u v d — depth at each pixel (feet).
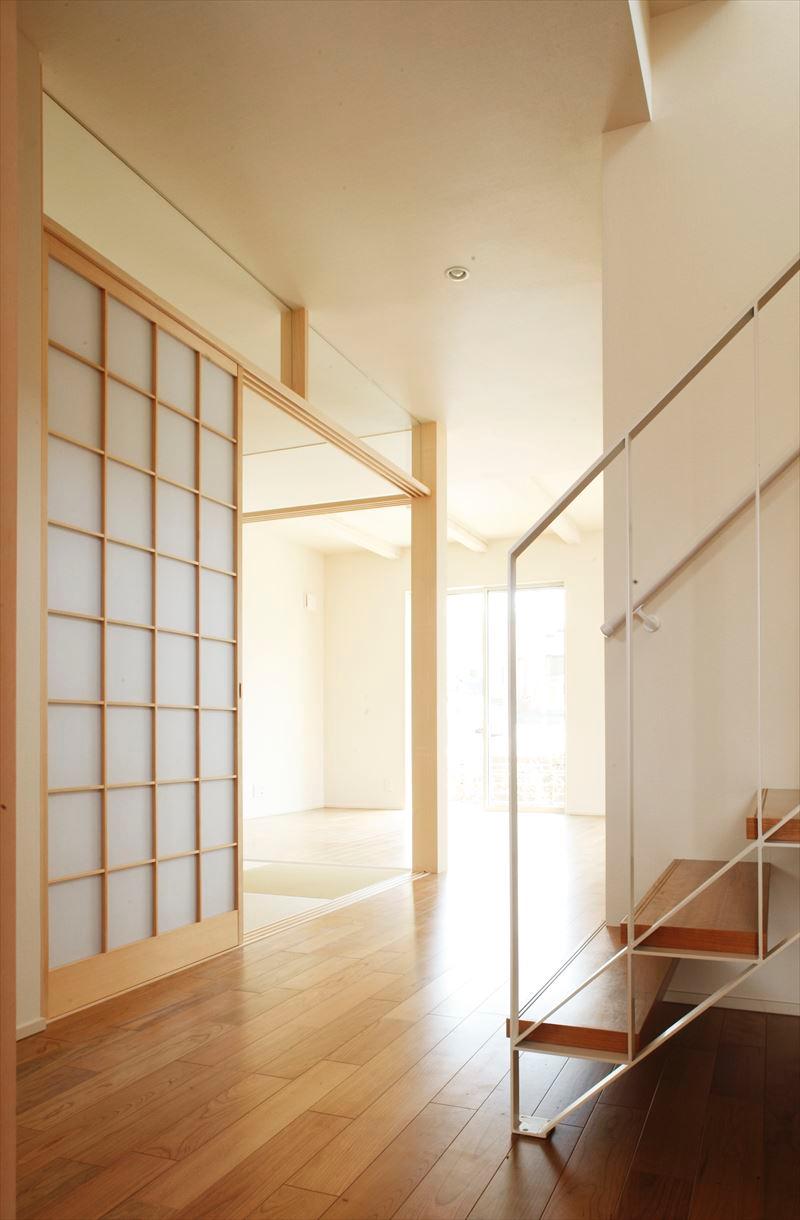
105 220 10.37
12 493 4.54
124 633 10.16
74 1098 6.92
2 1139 4.33
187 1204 5.38
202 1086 7.15
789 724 9.19
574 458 22.81
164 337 11.04
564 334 15.52
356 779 34.99
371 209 11.80
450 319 14.96
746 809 9.29
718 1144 6.10
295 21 8.66
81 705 9.49
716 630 9.46
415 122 10.14
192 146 10.48
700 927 6.31
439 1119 6.54
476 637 35.27
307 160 10.78
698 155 9.99
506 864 19.93
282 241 12.54
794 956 8.94
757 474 6.67
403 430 19.10
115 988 9.70
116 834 9.93
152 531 10.68
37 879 8.54
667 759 9.55
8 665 4.46
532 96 9.75
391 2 8.45
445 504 20.04
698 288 9.87
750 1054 7.78
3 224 4.56
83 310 9.70
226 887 11.89
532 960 11.16
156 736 10.59
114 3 8.39
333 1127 6.40
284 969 10.76
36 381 8.71
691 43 10.12
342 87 9.58
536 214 12.01
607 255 10.21
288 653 33.45
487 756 34.63
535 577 33.63
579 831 26.96
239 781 12.24
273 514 21.36
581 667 32.65
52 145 9.62
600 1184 5.59
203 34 8.81
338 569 35.96
